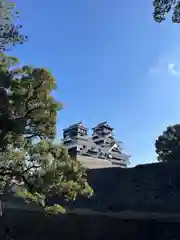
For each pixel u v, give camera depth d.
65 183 12.83
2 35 14.95
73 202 18.05
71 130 81.62
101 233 16.88
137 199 16.28
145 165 17.30
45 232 18.81
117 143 88.19
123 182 17.52
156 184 16.27
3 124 10.87
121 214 16.31
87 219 17.58
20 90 11.05
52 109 11.85
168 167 16.41
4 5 14.80
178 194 15.12
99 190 17.97
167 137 51.09
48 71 11.46
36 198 14.05
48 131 12.30
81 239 17.41
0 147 11.59
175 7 12.68
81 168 13.43
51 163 12.55
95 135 89.12
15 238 19.58
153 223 15.32
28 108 11.52
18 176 12.81
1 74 10.73
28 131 12.05
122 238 16.08
